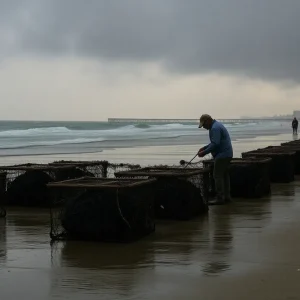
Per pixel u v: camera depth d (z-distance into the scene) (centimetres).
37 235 695
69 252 596
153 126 10969
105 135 5681
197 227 739
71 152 2695
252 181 1030
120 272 509
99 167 1063
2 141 4188
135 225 655
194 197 817
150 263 541
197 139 4475
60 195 822
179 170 869
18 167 970
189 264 533
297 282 467
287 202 976
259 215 832
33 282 480
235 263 534
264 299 423
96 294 442
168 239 660
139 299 428
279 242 630
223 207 921
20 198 948
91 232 645
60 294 444
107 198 647
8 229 738
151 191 713
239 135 5522
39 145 3503
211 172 1030
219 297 429
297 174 1516
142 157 2236
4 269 525
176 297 431
